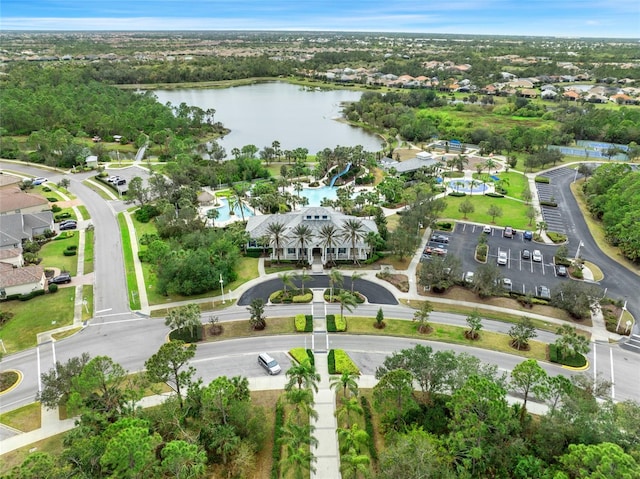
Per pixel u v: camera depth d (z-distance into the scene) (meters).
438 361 59.09
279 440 51.97
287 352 73.94
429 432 56.25
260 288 92.69
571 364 70.94
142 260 103.56
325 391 65.06
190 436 53.91
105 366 57.09
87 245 111.19
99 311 84.56
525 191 142.50
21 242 108.06
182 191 134.00
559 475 43.75
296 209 134.25
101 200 141.75
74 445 47.28
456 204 142.25
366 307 86.44
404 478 44.94
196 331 78.31
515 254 108.69
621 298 89.69
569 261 104.06
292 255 104.00
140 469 43.97
